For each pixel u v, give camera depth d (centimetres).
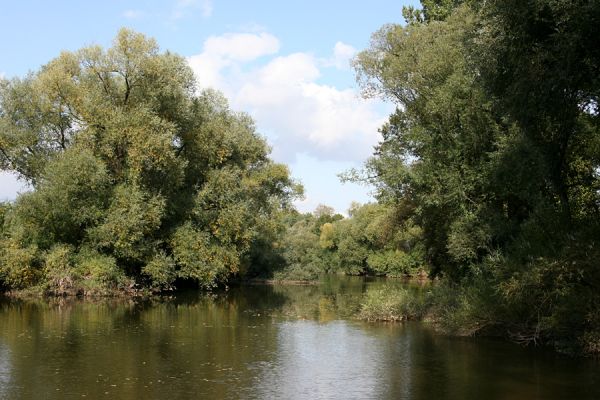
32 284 3322
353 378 1367
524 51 1526
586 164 2078
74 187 3294
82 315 2517
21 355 1588
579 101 1638
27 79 3756
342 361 1570
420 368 1480
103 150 3522
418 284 5431
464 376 1389
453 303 2292
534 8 1405
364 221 8156
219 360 1567
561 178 1955
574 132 1920
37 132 3681
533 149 1817
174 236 3853
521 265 1784
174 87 3738
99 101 3556
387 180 2673
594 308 1556
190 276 3891
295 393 1224
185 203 3969
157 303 3206
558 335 1728
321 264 8069
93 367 1449
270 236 5506
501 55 1590
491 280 1877
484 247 2289
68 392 1207
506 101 1639
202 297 3694
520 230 2173
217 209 4141
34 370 1406
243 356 1630
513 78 1605
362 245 8150
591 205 2016
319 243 8794
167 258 3716
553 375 1394
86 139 3522
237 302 3378
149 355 1620
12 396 1174
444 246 2939
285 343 1862
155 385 1276
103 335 1959
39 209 3391
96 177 3338
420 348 1775
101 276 3412
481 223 2320
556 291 1558
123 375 1368
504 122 2172
